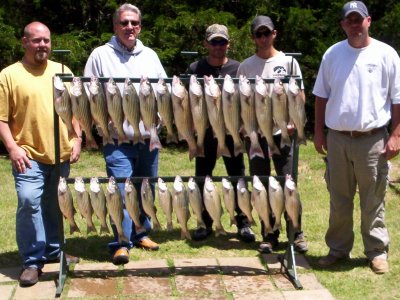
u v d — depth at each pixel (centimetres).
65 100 392
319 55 930
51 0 962
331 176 437
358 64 409
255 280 425
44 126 416
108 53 450
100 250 488
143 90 391
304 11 930
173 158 852
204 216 508
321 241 500
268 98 394
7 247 494
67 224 544
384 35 927
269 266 448
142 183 412
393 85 412
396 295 396
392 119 418
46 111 416
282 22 959
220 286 416
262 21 459
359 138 418
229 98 388
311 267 445
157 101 394
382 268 430
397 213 567
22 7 954
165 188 409
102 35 901
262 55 468
